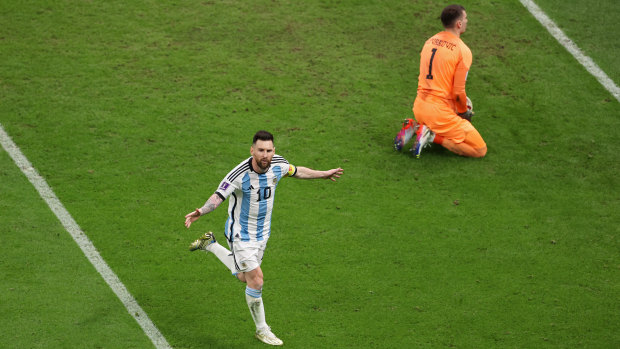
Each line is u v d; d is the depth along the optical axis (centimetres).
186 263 2184
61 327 1895
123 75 3131
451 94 2722
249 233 1845
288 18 3631
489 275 2183
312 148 2772
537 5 3797
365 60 3356
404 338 1923
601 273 2208
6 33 3344
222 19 3591
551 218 2462
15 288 2019
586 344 1927
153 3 3681
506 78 3275
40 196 2431
